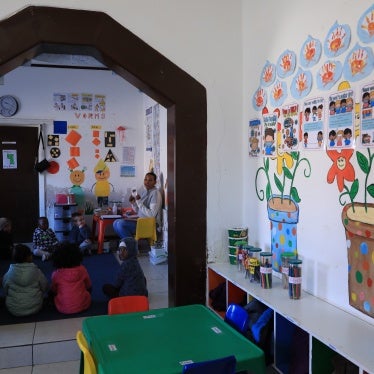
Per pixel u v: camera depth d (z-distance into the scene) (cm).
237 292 282
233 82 310
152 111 599
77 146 637
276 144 271
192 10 297
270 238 281
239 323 220
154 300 381
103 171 649
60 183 634
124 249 347
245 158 313
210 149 307
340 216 213
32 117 616
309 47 235
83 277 356
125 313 241
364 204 196
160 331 210
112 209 622
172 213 306
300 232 248
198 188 304
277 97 268
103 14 277
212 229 311
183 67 297
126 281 343
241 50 311
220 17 304
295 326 219
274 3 268
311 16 233
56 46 277
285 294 239
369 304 195
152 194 554
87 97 636
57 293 352
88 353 174
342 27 209
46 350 291
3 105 603
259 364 185
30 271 342
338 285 217
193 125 300
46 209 632
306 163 241
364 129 195
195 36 298
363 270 198
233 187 314
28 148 626
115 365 174
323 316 205
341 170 212
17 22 261
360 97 198
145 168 658
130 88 652
